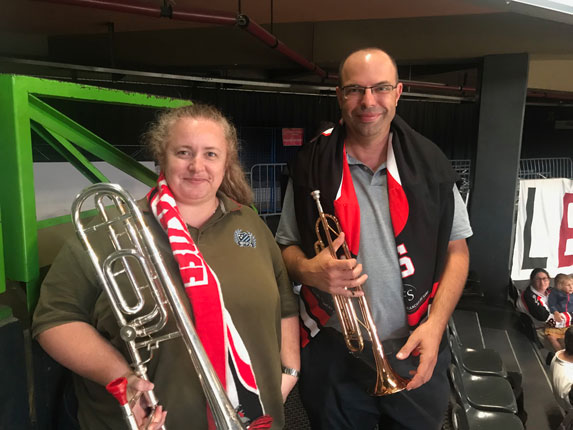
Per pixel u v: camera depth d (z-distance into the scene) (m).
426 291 1.49
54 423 1.23
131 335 0.95
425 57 4.93
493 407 2.53
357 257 1.51
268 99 7.49
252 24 3.55
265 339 1.17
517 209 5.23
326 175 1.51
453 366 2.51
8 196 1.06
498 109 4.77
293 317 1.45
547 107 9.42
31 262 1.09
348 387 1.58
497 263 5.01
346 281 1.35
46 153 1.92
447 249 1.60
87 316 1.05
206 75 5.97
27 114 1.06
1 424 1.02
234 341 1.07
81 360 0.98
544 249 5.32
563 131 9.51
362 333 1.56
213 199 1.20
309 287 1.59
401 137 1.53
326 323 1.58
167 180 1.12
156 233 1.09
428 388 1.58
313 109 7.89
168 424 1.06
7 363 1.03
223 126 1.16
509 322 4.54
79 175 1.61
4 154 1.04
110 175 1.82
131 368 1.01
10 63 5.42
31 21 4.98
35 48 5.82
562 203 5.22
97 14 4.73
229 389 1.05
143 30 5.55
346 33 5.15
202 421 1.08
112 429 1.05
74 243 1.04
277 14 4.75
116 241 0.97
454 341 3.03
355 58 1.41
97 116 5.71
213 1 4.19
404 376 1.51
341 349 1.57
